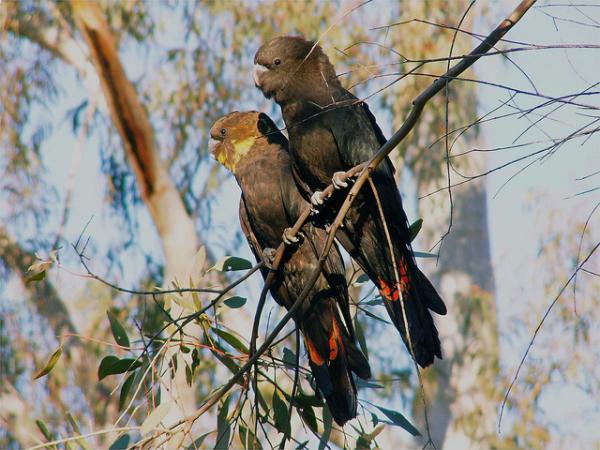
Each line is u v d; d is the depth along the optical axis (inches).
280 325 241.6
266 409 262.5
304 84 315.6
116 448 250.4
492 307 576.4
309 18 543.5
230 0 573.6
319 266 237.9
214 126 336.5
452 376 566.3
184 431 241.6
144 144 569.9
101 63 557.3
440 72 520.7
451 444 564.4
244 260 276.7
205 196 593.0
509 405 526.3
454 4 526.3
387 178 295.4
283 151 318.0
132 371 267.1
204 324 269.4
